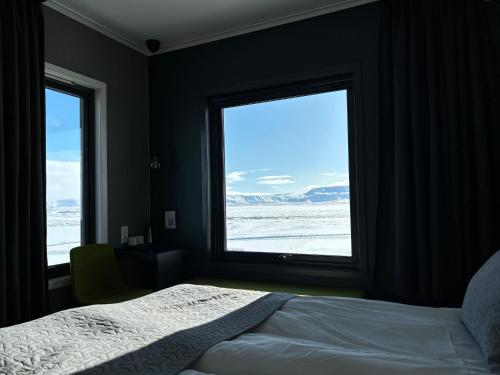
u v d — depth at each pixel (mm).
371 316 1380
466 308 1210
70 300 2545
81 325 1247
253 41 2920
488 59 2172
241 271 2924
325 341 1195
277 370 953
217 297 1688
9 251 2010
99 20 2756
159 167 3242
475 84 2145
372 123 2527
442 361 977
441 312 1415
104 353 1023
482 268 1297
